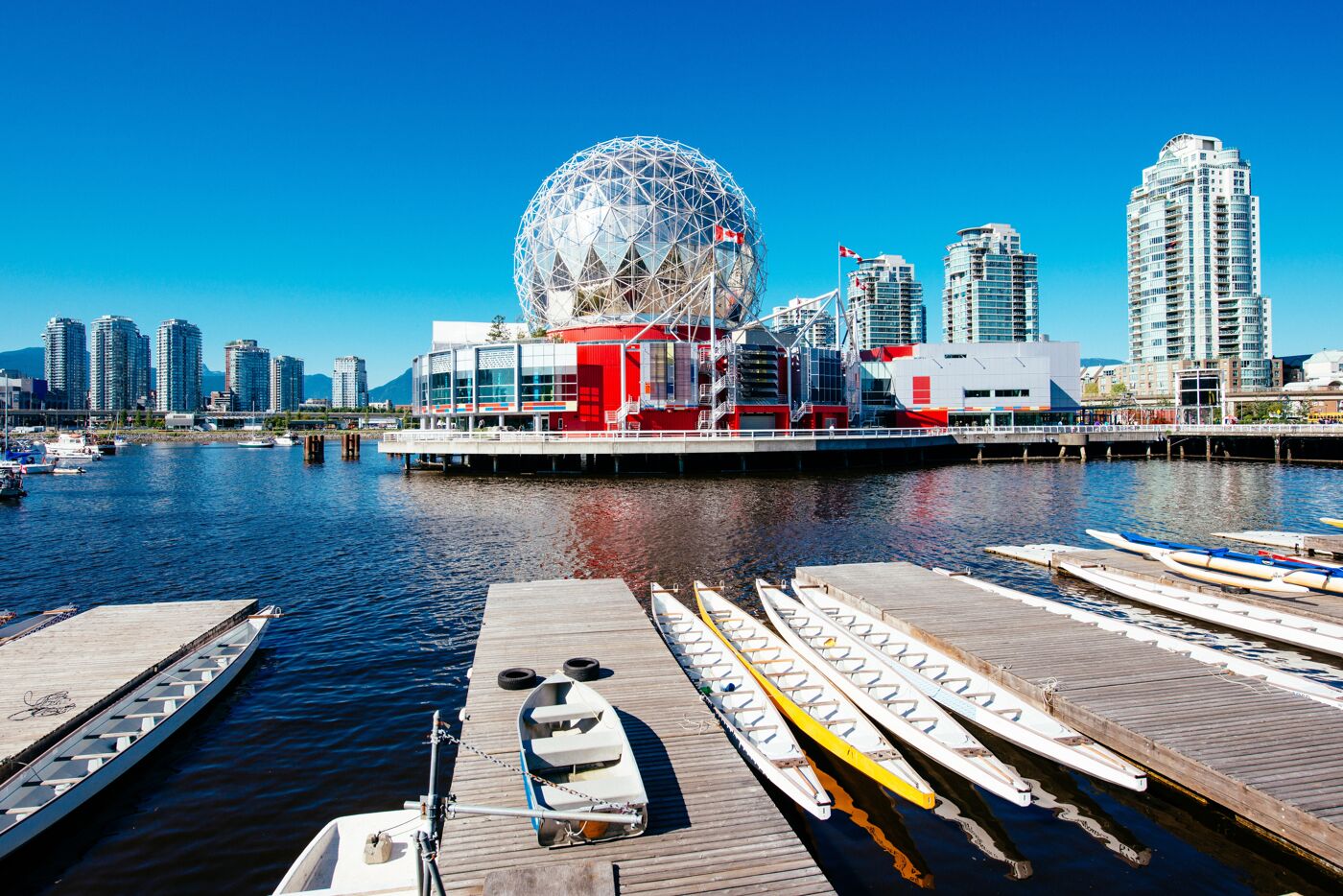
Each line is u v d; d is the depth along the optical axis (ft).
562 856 33.04
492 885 30.35
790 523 135.44
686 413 271.49
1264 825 38.17
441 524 140.97
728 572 98.07
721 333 301.02
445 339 341.41
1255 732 45.27
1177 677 54.34
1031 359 368.89
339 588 92.38
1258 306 643.86
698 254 291.58
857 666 59.77
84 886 36.68
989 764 43.83
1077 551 102.89
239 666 63.36
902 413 374.22
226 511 167.63
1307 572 81.05
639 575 96.63
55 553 118.01
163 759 48.93
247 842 40.06
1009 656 58.80
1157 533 126.62
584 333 296.51
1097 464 278.87
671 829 35.22
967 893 35.88
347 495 199.11
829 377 330.75
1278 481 212.84
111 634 66.74
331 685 61.26
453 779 39.81
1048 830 41.06
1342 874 35.96
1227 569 87.10
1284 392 516.73
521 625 67.05
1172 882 36.73
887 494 179.32
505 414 279.90
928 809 43.01
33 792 42.14
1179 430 321.52
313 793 44.80
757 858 33.22
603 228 286.46
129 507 180.04
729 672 57.77
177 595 90.74
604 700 44.83
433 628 75.72
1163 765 43.39
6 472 216.54
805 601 78.74
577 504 165.37
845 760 47.44
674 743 43.75
